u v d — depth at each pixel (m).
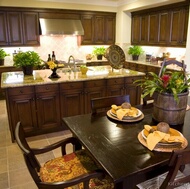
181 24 4.72
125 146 1.43
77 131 1.68
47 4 5.44
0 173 2.37
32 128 3.18
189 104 2.32
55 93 3.19
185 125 1.77
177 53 5.39
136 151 1.37
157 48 6.06
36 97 3.07
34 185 2.17
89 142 1.49
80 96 3.39
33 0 5.27
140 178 1.36
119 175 1.13
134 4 5.61
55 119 3.31
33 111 3.11
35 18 5.45
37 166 1.52
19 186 2.16
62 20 5.70
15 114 3.00
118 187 1.29
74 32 5.72
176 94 1.61
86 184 1.35
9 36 5.30
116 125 1.79
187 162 1.13
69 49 6.38
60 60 6.11
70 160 1.76
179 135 1.51
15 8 5.17
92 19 6.14
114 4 6.32
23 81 3.05
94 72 3.83
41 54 6.05
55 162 1.74
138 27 6.16
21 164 2.54
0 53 5.23
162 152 1.35
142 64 5.69
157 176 1.48
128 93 3.79
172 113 1.72
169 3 4.86
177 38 4.88
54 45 6.16
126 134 1.62
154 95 1.82
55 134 3.34
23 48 5.81
